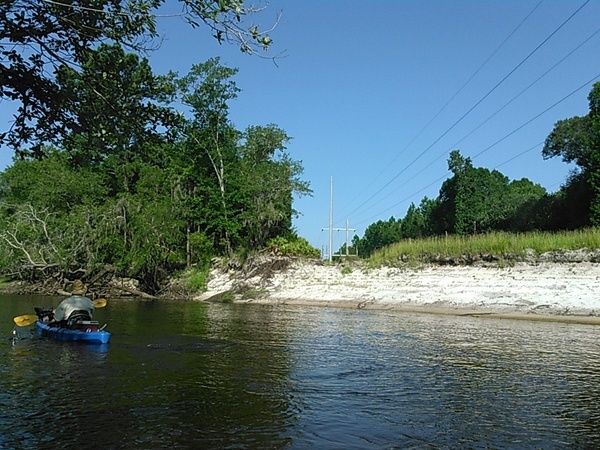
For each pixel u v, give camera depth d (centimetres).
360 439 927
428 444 906
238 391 1242
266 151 5212
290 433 953
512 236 3434
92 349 1788
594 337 2091
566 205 4744
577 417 1058
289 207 4941
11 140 650
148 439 916
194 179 4931
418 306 3198
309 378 1379
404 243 3912
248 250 4559
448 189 7075
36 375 1395
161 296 4444
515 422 1024
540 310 2766
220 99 4784
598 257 2945
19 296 4128
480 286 3147
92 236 4156
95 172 4819
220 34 616
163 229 4381
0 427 974
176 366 1520
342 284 3769
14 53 597
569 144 4781
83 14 604
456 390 1262
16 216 4303
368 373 1439
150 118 714
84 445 886
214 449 873
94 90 662
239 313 3069
